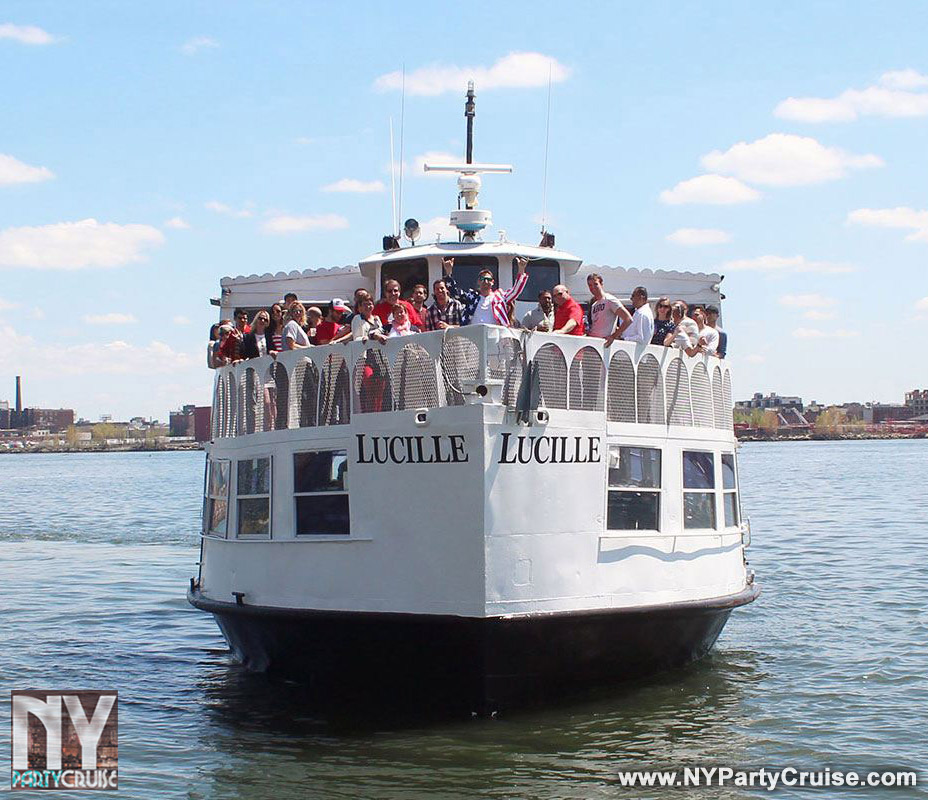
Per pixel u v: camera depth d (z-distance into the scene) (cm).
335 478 1733
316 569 1738
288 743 1633
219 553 2005
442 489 1616
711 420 2009
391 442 1656
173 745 1652
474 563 1591
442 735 1638
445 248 2097
